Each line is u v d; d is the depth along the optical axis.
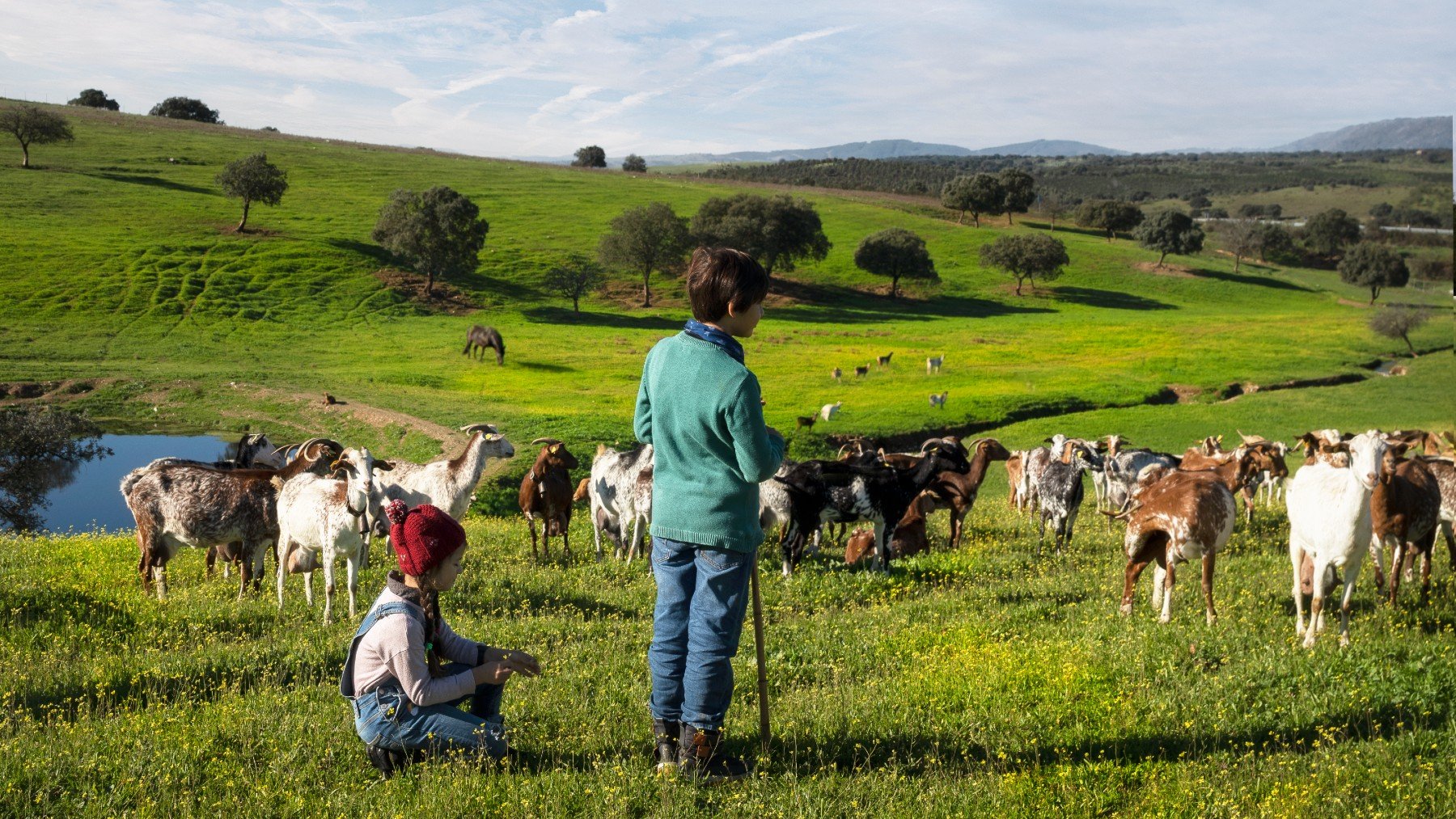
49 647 8.77
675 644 5.08
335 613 10.70
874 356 71.56
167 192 113.00
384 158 158.62
